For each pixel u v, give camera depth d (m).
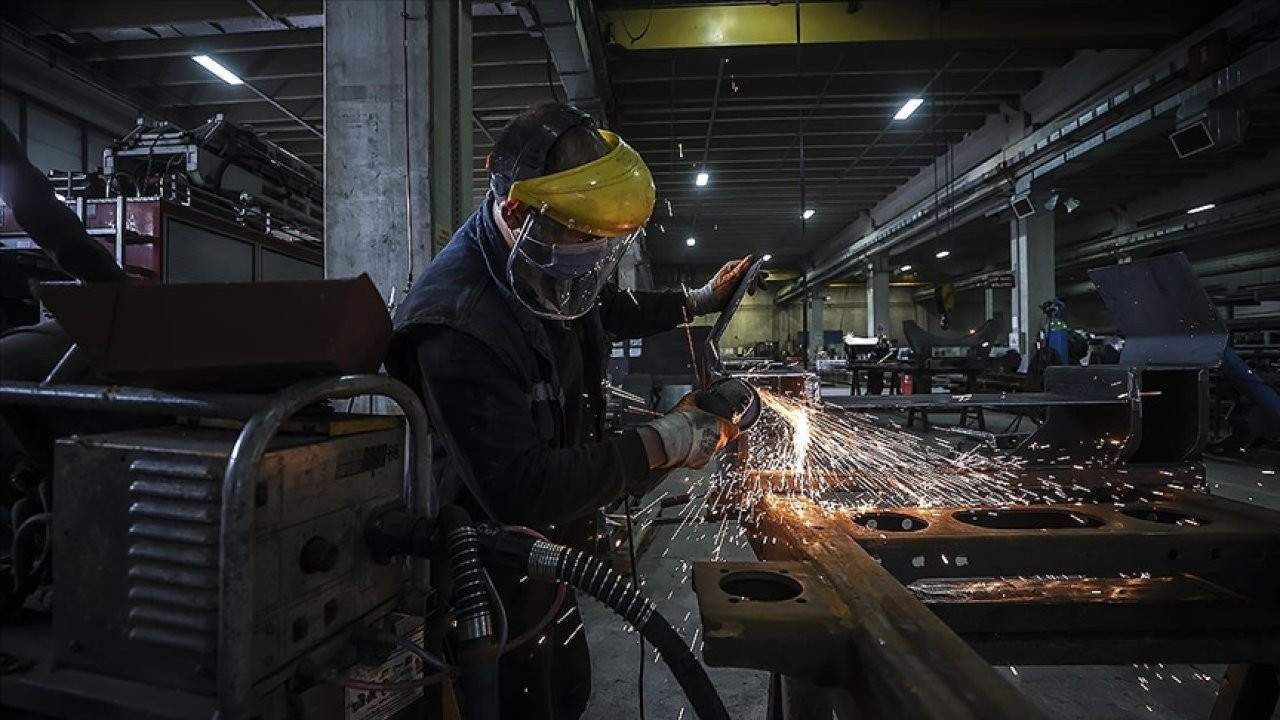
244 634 0.64
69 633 0.76
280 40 5.98
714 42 6.00
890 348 10.27
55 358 0.96
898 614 0.71
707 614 0.75
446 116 2.82
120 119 7.16
